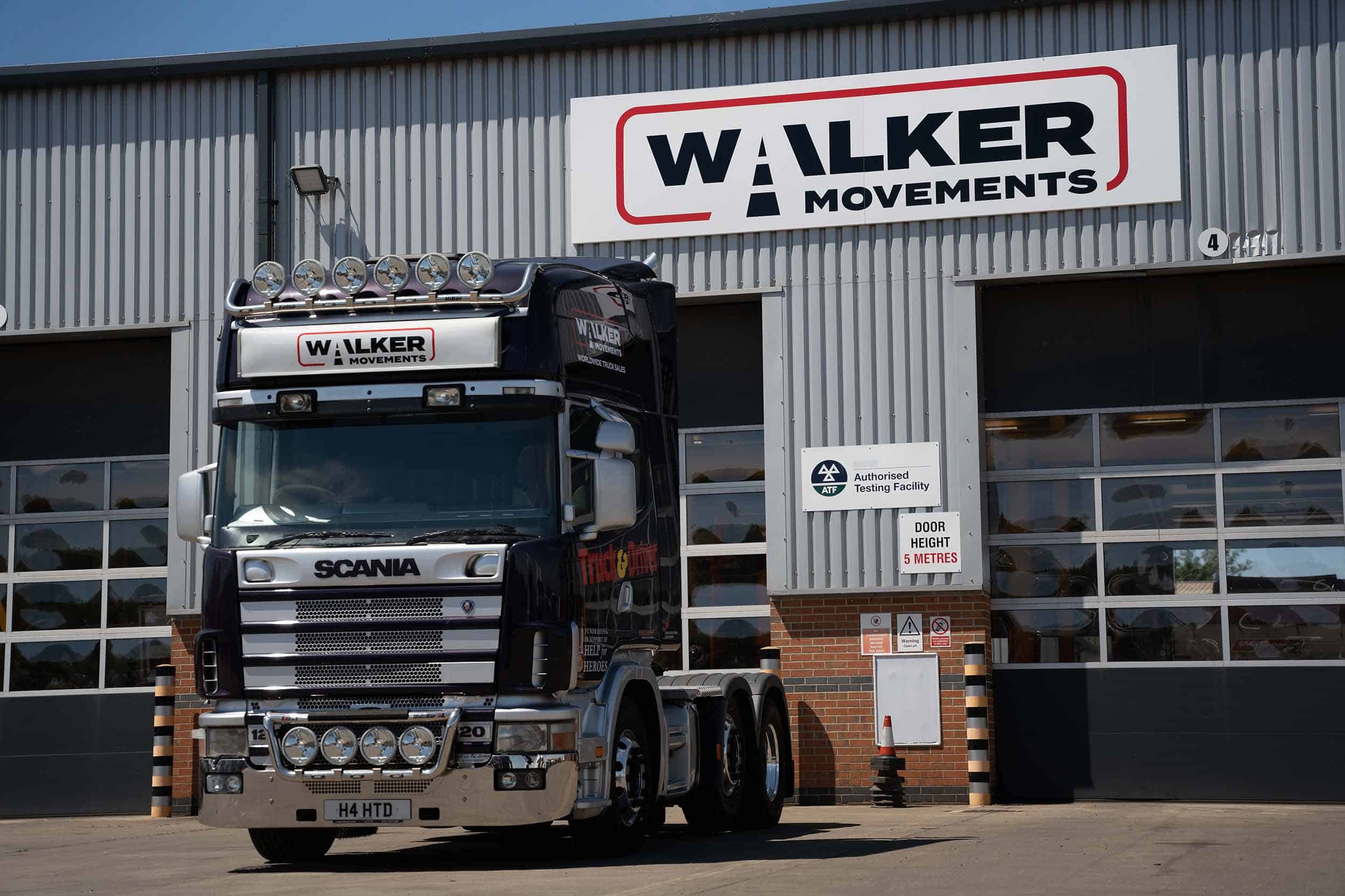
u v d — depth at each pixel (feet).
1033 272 56.49
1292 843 35.88
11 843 45.52
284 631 31.60
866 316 57.57
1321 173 54.80
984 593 56.03
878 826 44.29
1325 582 54.90
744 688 43.88
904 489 56.59
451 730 30.76
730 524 58.85
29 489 62.44
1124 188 56.08
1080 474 57.11
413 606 31.24
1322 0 55.36
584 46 60.29
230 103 62.13
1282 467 55.67
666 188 59.21
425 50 61.00
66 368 62.80
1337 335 55.67
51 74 62.59
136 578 61.21
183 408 60.75
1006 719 56.59
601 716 32.99
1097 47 56.70
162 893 28.09
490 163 60.75
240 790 31.63
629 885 27.25
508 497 32.07
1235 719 55.01
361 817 31.09
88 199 62.39
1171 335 56.90
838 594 56.70
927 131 57.62
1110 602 56.39
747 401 59.31
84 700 60.80
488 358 32.12
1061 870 29.12
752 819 43.75
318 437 33.04
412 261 34.86
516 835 42.91
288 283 34.47
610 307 36.52
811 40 58.75
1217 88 55.83
